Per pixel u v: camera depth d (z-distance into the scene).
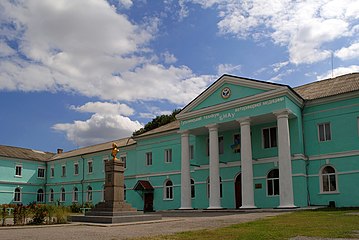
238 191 30.16
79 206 36.97
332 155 25.89
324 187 26.05
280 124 25.41
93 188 47.12
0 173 48.78
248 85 27.94
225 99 29.27
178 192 35.66
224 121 28.70
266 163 28.48
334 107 26.52
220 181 31.23
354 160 24.94
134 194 40.44
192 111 31.05
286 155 24.81
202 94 30.58
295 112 26.78
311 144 27.06
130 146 42.34
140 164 39.91
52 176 53.91
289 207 23.89
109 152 45.66
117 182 20.69
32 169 53.16
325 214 18.81
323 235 10.89
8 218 24.00
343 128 25.83
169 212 29.44
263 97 26.45
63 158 52.25
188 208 30.58
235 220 17.64
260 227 13.56
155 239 10.87
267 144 29.08
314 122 27.22
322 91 28.45
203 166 32.66
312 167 26.62
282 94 25.66
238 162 30.34
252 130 29.89
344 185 25.05
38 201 53.09
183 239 10.76
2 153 49.78
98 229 15.23
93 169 47.75
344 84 28.03
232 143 31.27
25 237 12.44
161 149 38.12
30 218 19.95
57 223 18.58
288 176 24.55
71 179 50.53
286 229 12.68
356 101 25.56
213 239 10.59
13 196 49.97
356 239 10.02
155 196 37.59
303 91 30.52
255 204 28.42
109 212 19.42
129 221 18.80
